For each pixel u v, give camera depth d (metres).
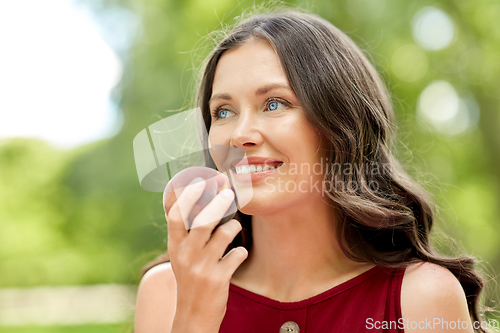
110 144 8.09
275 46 1.40
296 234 1.49
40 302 14.13
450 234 2.28
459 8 7.39
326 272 1.52
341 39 1.61
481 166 7.75
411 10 7.04
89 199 9.48
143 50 7.68
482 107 7.62
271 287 1.55
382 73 2.71
